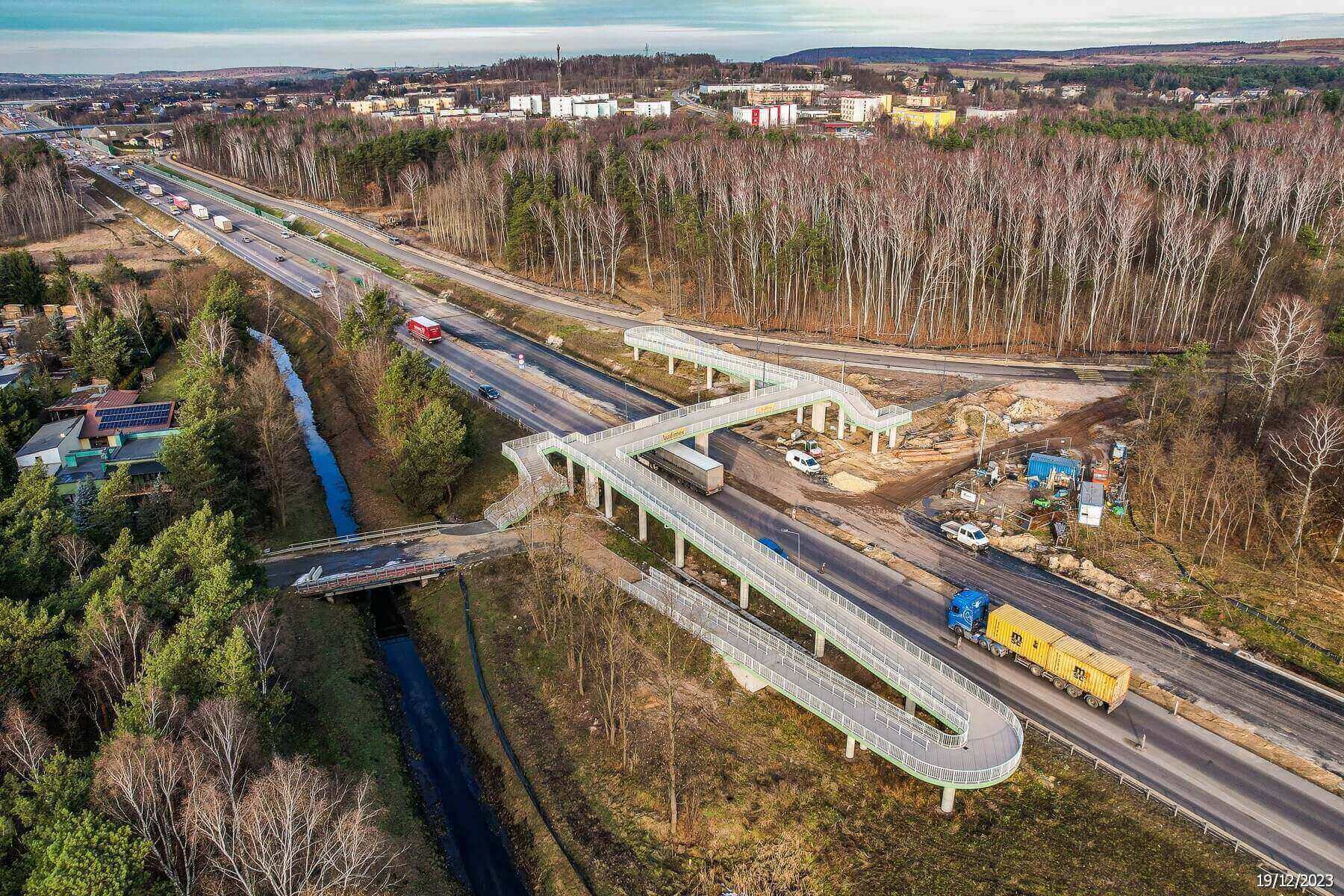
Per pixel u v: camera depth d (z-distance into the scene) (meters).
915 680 56.44
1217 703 60.09
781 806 55.09
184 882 42.62
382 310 121.56
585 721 63.12
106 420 103.81
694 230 147.00
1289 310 98.69
